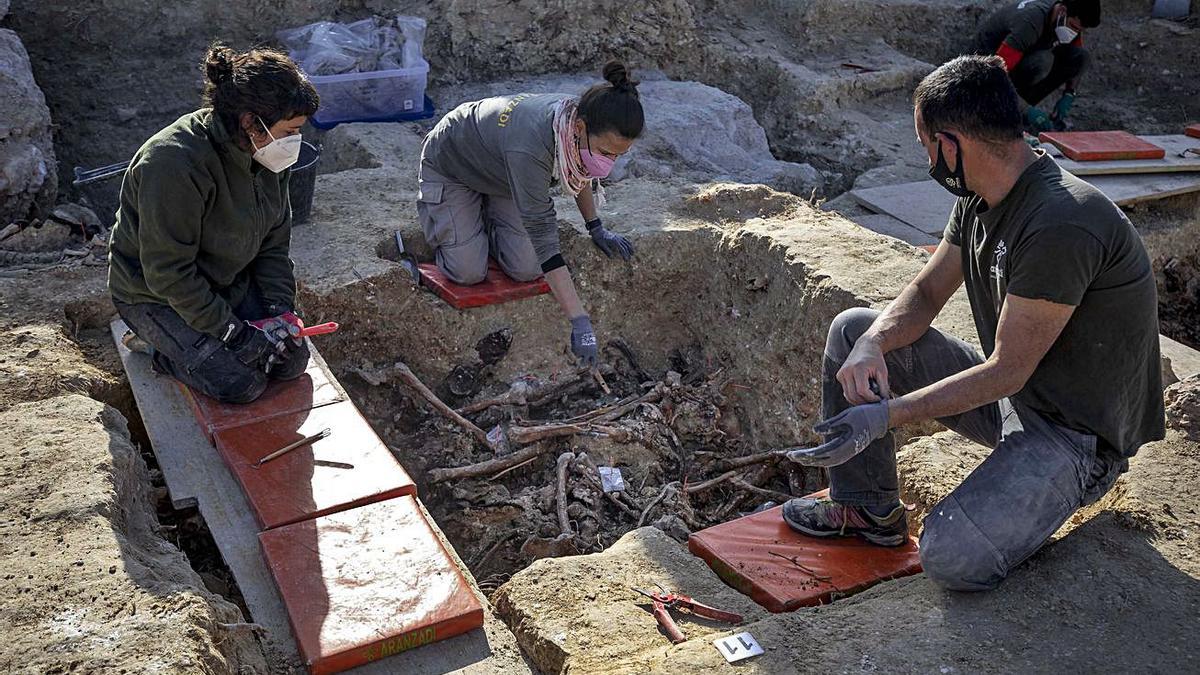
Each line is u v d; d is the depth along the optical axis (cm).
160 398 382
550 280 434
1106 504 309
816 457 264
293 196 500
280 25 764
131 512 319
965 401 260
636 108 397
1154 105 981
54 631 250
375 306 475
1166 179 707
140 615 255
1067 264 245
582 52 820
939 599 273
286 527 304
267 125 321
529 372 511
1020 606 265
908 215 671
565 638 273
